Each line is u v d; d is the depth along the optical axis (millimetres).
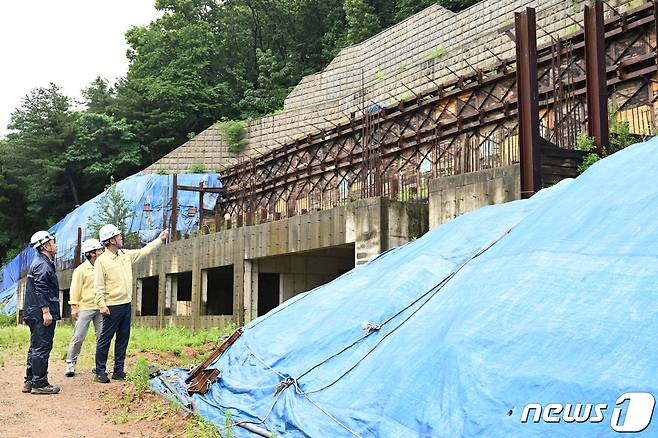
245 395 9898
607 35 22953
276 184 42250
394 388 7391
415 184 28547
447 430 6207
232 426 8500
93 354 15617
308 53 74625
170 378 12359
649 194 7387
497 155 23891
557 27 29109
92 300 12836
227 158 53719
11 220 67938
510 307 7051
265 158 43938
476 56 33375
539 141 16031
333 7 74688
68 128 64750
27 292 11312
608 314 6109
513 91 26625
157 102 65625
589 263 6938
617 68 22188
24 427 9258
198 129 67500
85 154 63188
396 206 20109
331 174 37406
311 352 9820
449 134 29078
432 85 36312
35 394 11219
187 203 49594
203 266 30875
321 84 51531
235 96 69875
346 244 21734
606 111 16953
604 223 7445
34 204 66062
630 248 6734
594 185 8438
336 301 11258
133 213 47312
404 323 8859
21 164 66688
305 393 8641
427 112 31156
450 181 18141
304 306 12164
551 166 16250
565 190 9141
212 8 77938
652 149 8469
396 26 45281
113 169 62750
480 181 17266
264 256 26391
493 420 5832
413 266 10516
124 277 12461
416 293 9750
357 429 7273
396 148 32250
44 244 11414
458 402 6359
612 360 5605
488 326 6980
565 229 7875
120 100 64750
